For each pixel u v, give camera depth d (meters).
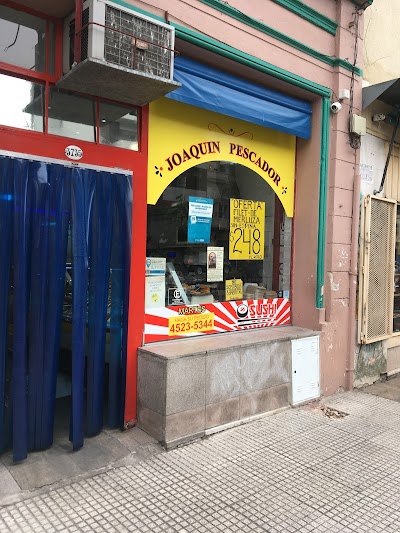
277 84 4.88
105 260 3.70
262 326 5.29
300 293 5.50
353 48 5.52
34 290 3.30
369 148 6.00
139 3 3.63
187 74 4.15
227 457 3.67
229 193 4.93
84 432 3.77
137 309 4.02
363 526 2.81
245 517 2.86
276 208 5.43
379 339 6.05
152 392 3.84
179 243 4.47
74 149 3.57
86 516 2.80
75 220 3.46
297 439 4.09
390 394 5.63
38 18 3.46
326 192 5.34
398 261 6.73
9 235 3.17
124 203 3.80
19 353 3.22
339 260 5.43
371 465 3.63
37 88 3.46
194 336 4.57
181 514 2.87
